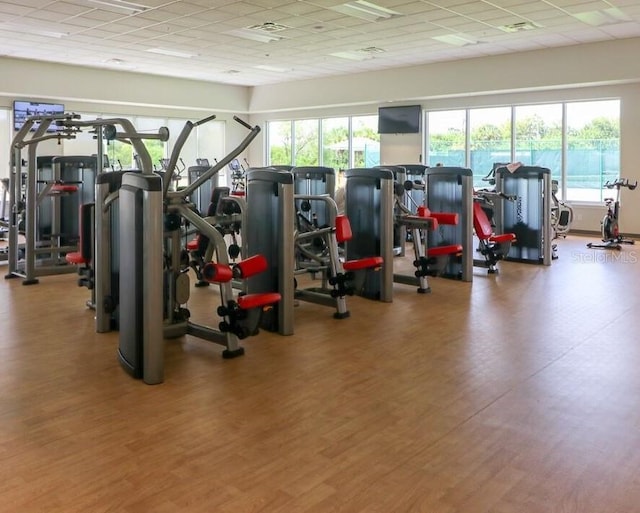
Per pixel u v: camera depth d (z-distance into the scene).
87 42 10.11
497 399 3.24
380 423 2.94
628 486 2.34
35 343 4.26
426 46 10.55
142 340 3.46
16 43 10.18
